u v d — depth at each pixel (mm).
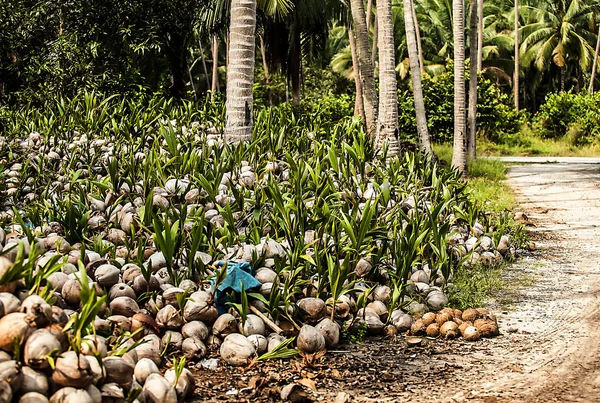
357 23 14758
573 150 33219
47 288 3760
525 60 48094
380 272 6207
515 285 7168
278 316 5195
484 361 4949
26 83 15156
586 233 10320
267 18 20953
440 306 6102
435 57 46562
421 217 6871
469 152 22078
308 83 43938
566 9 46688
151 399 3826
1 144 10203
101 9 15719
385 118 13633
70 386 3299
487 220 8789
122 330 4379
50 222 6652
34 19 15352
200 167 7875
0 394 3104
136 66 17359
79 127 10797
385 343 5352
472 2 19953
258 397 4227
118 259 5574
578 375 4629
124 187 7703
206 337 4930
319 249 5973
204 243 5895
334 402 4160
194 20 17547
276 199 5965
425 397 4273
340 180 8203
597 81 55656
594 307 6285
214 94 14914
